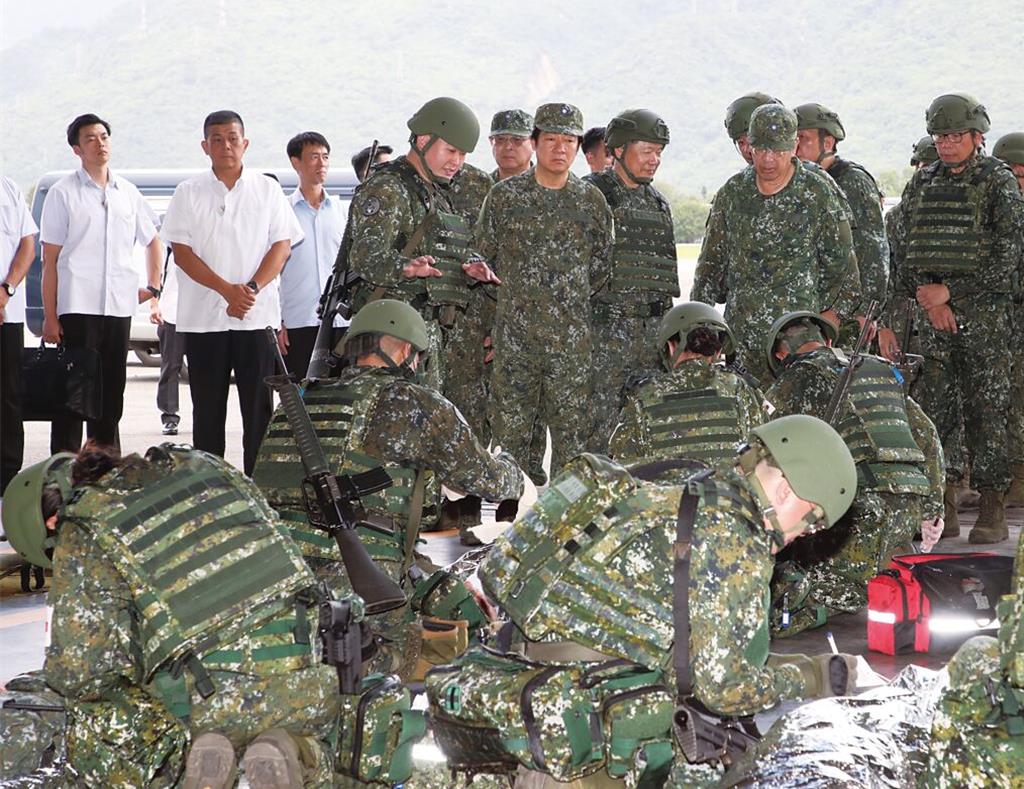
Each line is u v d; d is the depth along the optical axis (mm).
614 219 9383
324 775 4203
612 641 3895
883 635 6840
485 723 3988
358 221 7730
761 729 5430
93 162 11016
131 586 3955
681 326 6715
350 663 4215
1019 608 3352
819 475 3900
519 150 10094
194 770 3865
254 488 4301
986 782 3395
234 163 10086
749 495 3941
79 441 10805
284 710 4105
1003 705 3410
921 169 10391
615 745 3900
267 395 10188
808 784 3846
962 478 10023
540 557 3945
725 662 3812
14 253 10359
